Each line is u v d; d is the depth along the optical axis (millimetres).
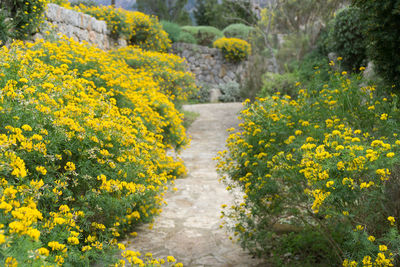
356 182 2295
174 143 7195
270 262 3139
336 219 2393
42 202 2551
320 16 13516
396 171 2430
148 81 7773
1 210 1794
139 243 3633
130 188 3111
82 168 2912
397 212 2340
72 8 10227
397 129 2930
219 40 19625
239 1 20062
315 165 2344
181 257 3326
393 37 4316
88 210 2967
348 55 9305
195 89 11602
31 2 6461
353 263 2111
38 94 3125
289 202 2820
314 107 3643
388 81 4629
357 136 2973
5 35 5848
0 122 2658
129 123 3934
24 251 1568
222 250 3473
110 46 11992
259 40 15969
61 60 4863
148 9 24469
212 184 5707
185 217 4395
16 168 2162
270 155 3260
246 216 3449
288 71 12477
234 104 15438
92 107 3496
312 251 3107
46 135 2777
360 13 4938
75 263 2336
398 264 2234
